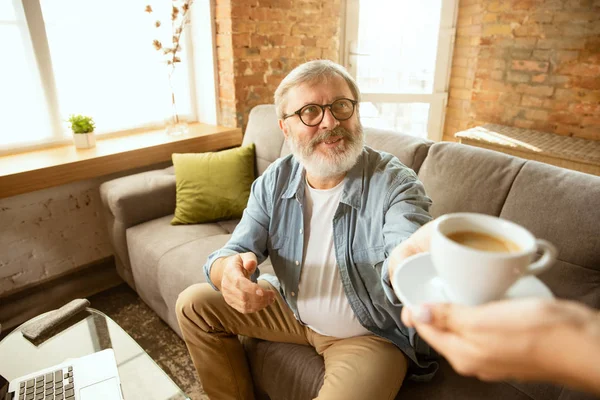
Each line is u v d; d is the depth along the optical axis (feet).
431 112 10.56
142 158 6.84
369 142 4.95
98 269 7.13
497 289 1.40
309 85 3.42
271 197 3.81
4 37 6.08
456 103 10.59
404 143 4.65
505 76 9.49
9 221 6.11
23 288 6.44
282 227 3.74
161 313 5.68
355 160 3.44
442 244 1.44
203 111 8.67
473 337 1.19
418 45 9.95
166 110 8.32
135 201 5.97
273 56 8.16
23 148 6.61
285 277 3.73
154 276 5.35
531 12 8.79
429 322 1.29
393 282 1.73
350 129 3.45
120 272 6.72
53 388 2.96
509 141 8.44
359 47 9.68
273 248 3.81
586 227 3.18
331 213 3.57
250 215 3.91
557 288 3.29
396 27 9.66
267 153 6.42
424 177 4.29
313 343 3.69
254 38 7.76
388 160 3.64
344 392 2.90
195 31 8.07
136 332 5.85
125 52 7.45
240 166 6.29
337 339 3.54
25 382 3.02
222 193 6.07
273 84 8.38
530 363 1.11
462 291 1.47
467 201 3.89
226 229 5.99
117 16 7.16
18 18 6.14
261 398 4.06
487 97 9.87
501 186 3.75
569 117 8.90
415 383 3.29
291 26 8.20
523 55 9.12
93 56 7.09
